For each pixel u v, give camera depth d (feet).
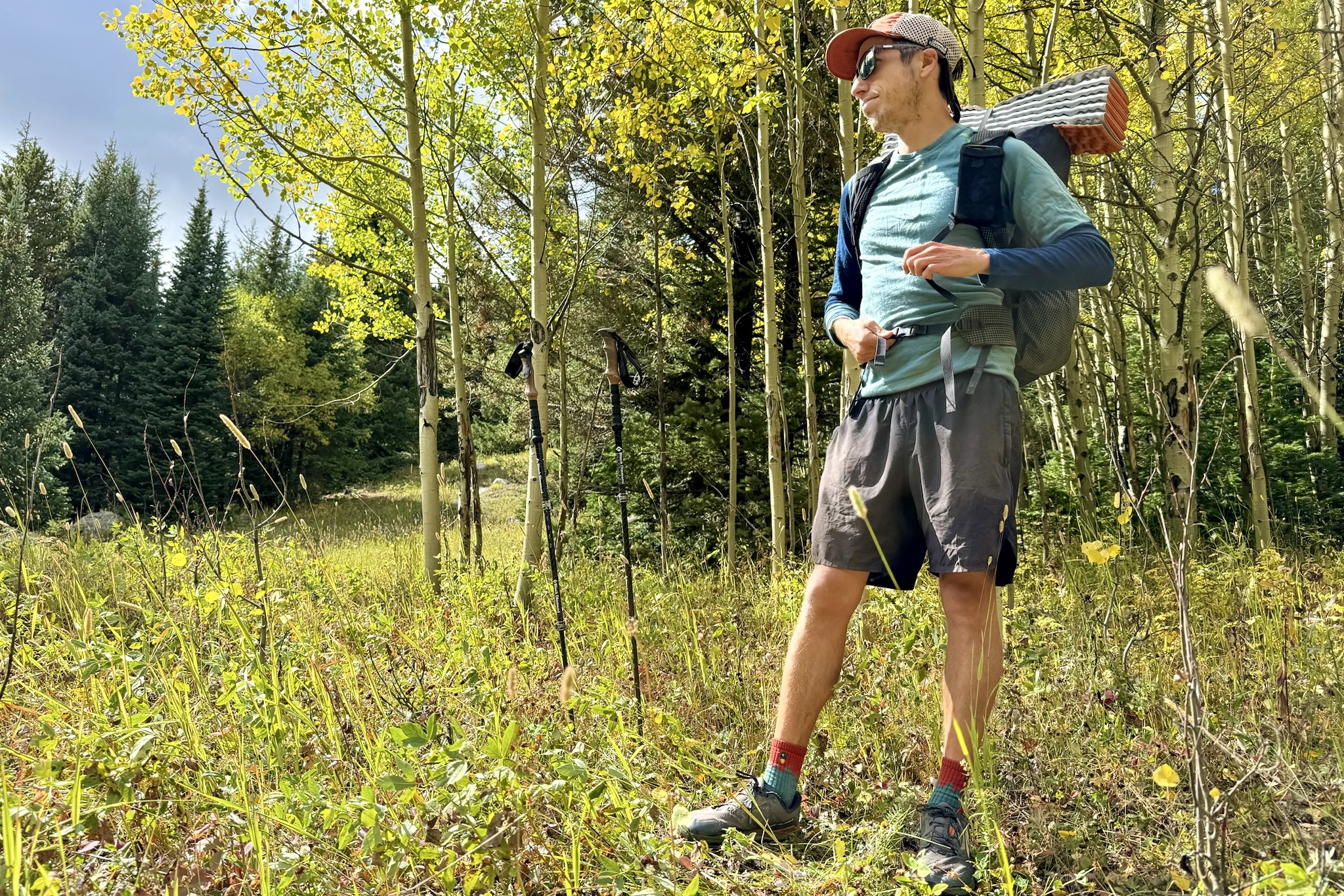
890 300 7.47
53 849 5.68
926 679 9.11
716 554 30.83
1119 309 32.65
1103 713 8.48
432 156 31.42
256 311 115.85
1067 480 37.70
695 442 42.80
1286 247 53.01
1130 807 7.06
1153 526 26.76
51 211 109.81
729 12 21.97
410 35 23.06
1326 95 38.32
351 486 127.85
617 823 6.19
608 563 20.45
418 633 12.20
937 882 5.98
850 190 8.23
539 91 21.81
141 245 108.88
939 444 6.99
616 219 44.62
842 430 7.79
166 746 6.95
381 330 38.11
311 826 6.22
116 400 99.40
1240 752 6.66
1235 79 29.84
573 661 11.14
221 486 93.09
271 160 22.53
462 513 33.53
